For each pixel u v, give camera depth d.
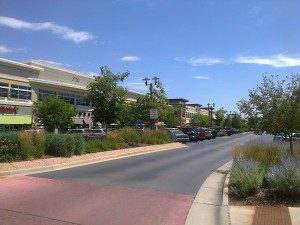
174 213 8.20
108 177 12.59
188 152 24.69
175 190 10.72
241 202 9.05
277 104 14.88
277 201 8.92
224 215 8.05
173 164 17.25
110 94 32.88
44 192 9.73
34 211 7.86
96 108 33.19
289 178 9.20
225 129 68.88
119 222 7.36
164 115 59.28
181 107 111.62
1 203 8.45
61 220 7.31
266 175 10.48
